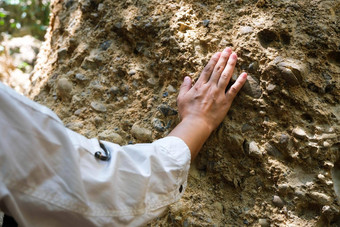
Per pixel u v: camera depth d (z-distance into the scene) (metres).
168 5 1.42
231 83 1.26
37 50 4.20
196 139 1.10
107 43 1.54
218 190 1.29
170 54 1.36
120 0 1.55
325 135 1.18
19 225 0.72
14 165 0.68
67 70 1.62
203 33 1.33
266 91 1.22
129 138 1.38
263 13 1.28
